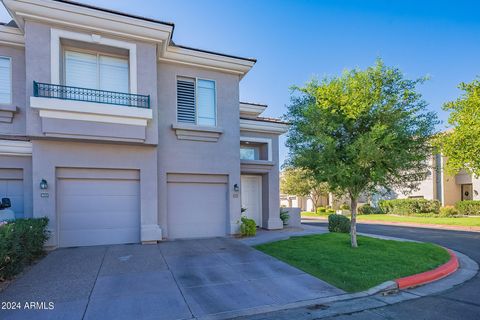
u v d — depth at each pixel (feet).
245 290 19.98
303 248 30.89
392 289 20.67
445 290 20.97
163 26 33.60
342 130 29.66
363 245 32.37
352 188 30.66
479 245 39.42
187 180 38.70
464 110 50.88
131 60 33.53
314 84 30.86
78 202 32.50
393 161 27.27
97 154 32.71
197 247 32.32
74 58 33.01
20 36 33.01
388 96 28.60
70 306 16.97
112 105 31.45
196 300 18.17
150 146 34.35
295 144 31.42
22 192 32.89
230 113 41.22
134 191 34.53
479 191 85.20
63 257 27.30
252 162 46.55
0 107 32.01
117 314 16.08
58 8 29.94
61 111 29.91
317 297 19.08
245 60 40.86
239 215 40.45
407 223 70.08
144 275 22.50
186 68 39.42
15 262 21.77
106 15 31.42
